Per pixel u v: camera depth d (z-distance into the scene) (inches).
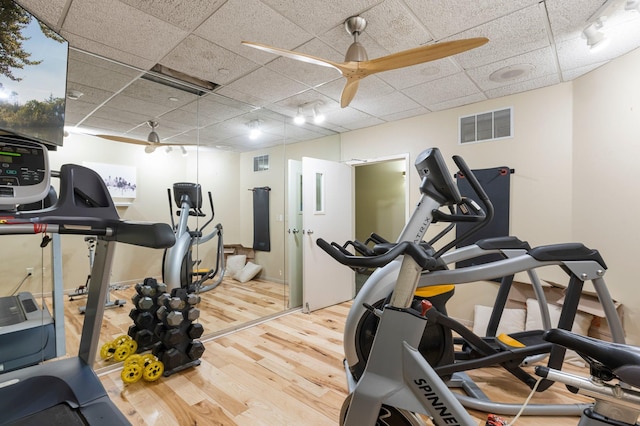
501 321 113.0
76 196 48.9
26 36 52.4
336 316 146.0
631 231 88.7
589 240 101.3
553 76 105.0
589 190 101.3
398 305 46.0
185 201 130.3
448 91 117.6
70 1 65.5
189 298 94.8
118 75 100.0
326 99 126.4
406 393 44.1
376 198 221.0
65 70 59.9
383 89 115.9
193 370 93.5
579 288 75.0
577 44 85.0
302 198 154.6
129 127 115.3
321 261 158.9
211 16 71.7
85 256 106.4
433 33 79.5
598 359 35.2
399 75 104.1
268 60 93.4
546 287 111.0
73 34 78.0
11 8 50.6
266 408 75.4
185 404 76.6
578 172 105.6
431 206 64.8
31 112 52.4
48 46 56.2
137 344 101.2
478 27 77.2
